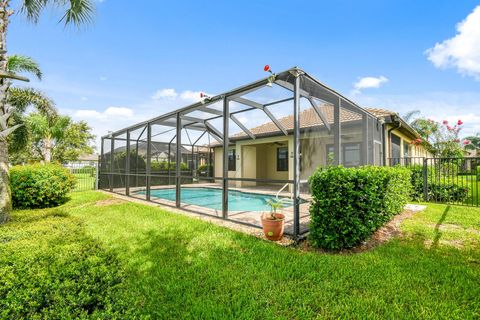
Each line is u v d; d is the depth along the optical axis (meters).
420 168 7.68
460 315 2.02
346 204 3.49
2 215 4.89
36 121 12.48
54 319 1.40
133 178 11.44
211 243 3.72
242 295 2.32
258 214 5.95
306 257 3.18
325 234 3.54
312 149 6.41
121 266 2.79
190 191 12.67
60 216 5.54
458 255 3.23
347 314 2.04
